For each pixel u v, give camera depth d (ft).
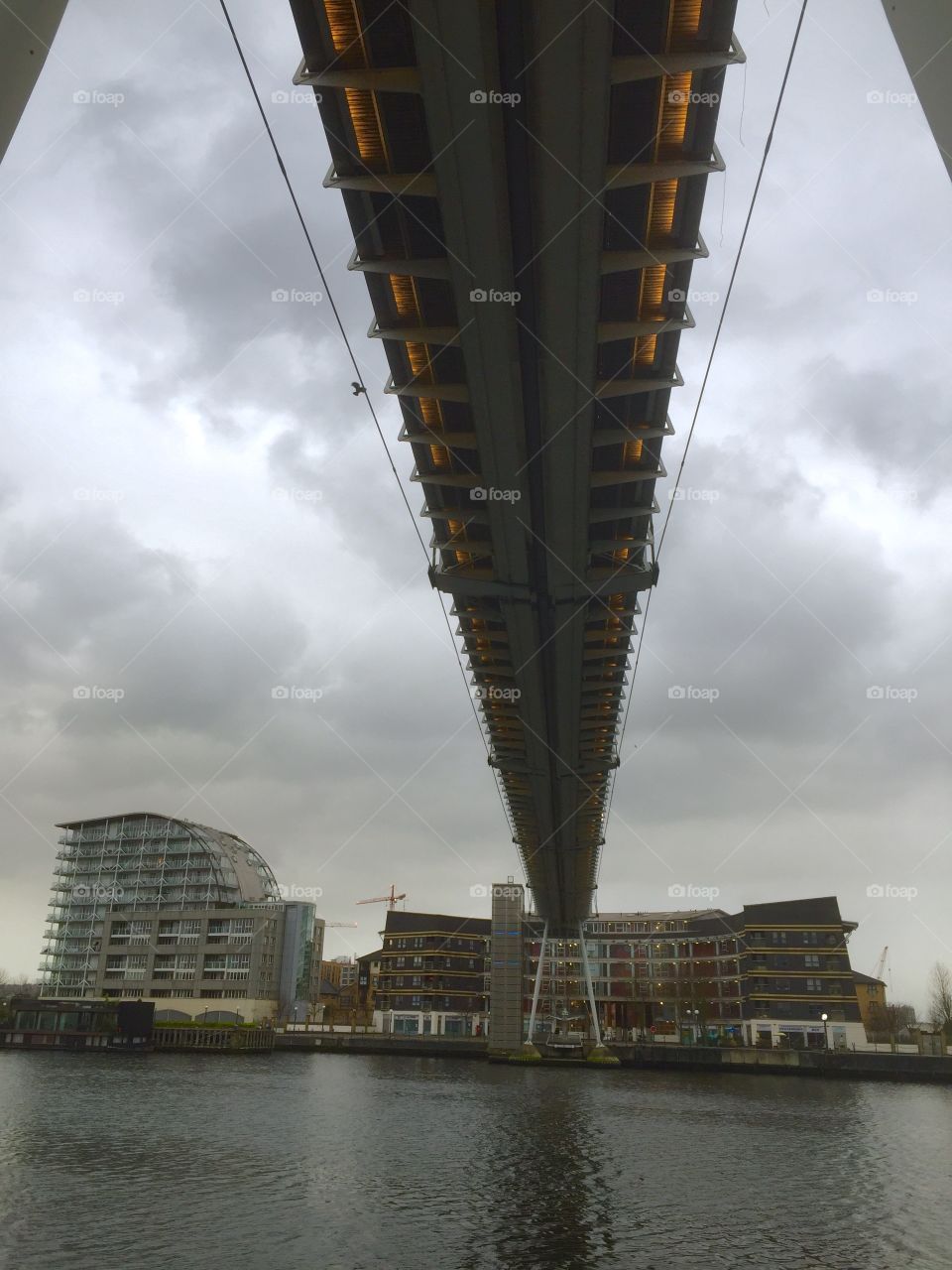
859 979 465.47
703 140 74.02
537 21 59.57
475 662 165.99
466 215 74.84
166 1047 351.05
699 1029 394.11
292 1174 111.04
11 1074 229.66
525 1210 96.17
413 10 60.29
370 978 541.34
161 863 572.51
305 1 64.90
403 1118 163.22
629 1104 195.00
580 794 228.02
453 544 131.34
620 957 456.04
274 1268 74.23
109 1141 130.31
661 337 94.89
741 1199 104.63
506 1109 180.65
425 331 91.66
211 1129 144.46
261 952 524.11
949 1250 85.35
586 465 104.12
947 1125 169.17
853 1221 95.25
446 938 444.14
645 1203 101.50
